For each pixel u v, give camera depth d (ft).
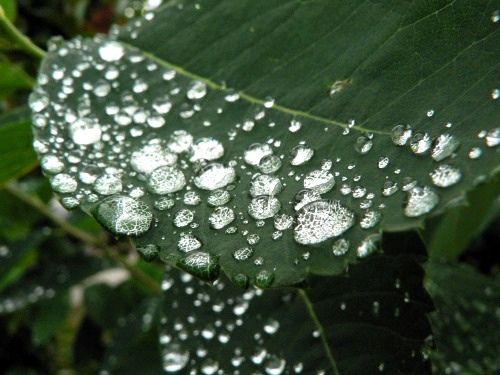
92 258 0.69
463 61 0.29
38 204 0.60
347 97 0.31
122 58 0.37
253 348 0.37
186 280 0.39
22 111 0.46
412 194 0.26
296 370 0.36
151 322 0.60
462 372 0.44
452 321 0.46
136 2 0.70
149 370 0.60
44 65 0.37
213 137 0.33
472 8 0.30
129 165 0.32
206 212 0.29
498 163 0.25
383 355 0.35
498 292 0.48
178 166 0.32
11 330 0.88
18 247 0.61
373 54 0.31
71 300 0.82
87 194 0.29
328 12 0.33
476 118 0.27
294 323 0.37
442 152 0.27
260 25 0.35
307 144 0.31
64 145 0.33
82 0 0.69
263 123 0.32
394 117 0.29
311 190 0.29
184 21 0.36
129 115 0.35
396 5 0.31
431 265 0.49
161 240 0.28
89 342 0.92
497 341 0.46
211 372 0.37
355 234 0.26
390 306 0.36
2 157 0.39
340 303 0.36
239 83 0.34
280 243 0.27
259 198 0.29
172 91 0.35
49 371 0.99
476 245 0.73
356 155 0.29
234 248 0.27
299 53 0.33
